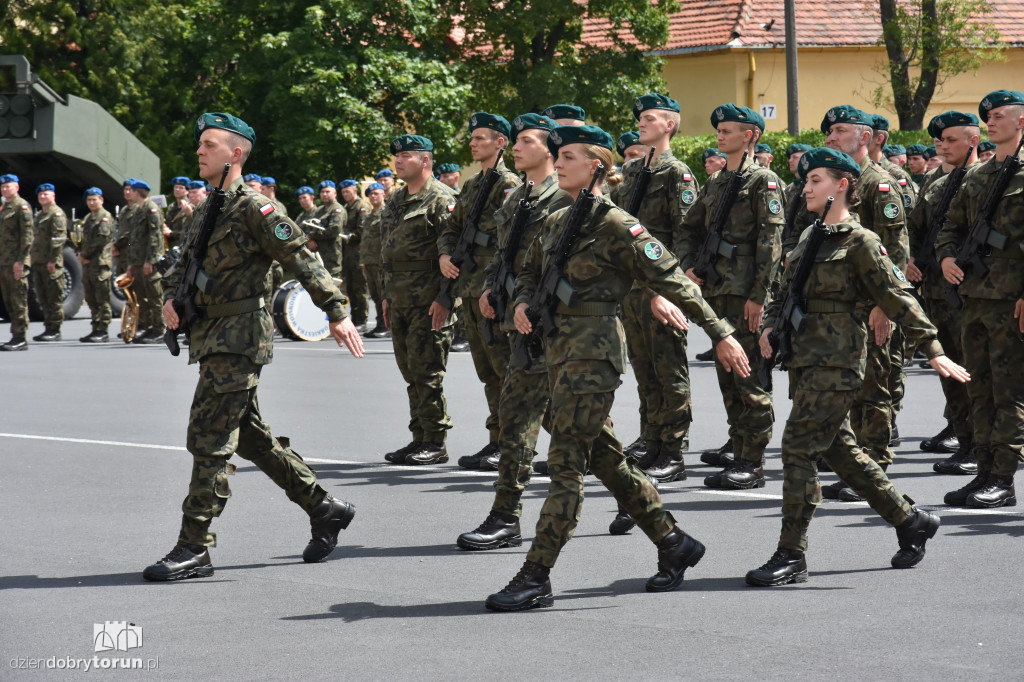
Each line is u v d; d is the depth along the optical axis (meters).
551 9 47.97
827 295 8.57
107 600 8.13
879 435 11.51
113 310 33.22
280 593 8.30
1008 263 11.03
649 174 12.84
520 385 9.73
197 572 8.69
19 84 30.39
